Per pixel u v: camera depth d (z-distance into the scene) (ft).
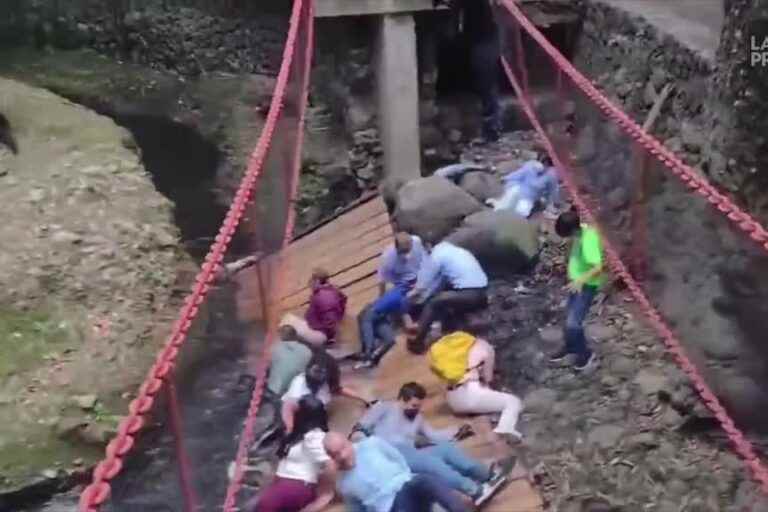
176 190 45.70
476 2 42.11
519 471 24.13
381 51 40.86
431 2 39.96
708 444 24.93
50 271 35.47
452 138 43.62
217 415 26.96
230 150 48.39
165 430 21.40
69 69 56.49
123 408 30.86
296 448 23.47
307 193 43.16
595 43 40.16
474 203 36.52
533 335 30.83
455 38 43.29
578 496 23.59
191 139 49.73
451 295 29.43
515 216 34.65
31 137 44.75
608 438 25.44
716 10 35.19
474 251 34.04
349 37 42.68
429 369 28.84
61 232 37.50
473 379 26.14
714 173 26.96
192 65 54.80
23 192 39.78
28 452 28.96
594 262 27.68
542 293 33.09
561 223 28.30
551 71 38.01
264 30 52.29
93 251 36.94
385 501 21.59
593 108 31.45
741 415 22.09
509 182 37.65
